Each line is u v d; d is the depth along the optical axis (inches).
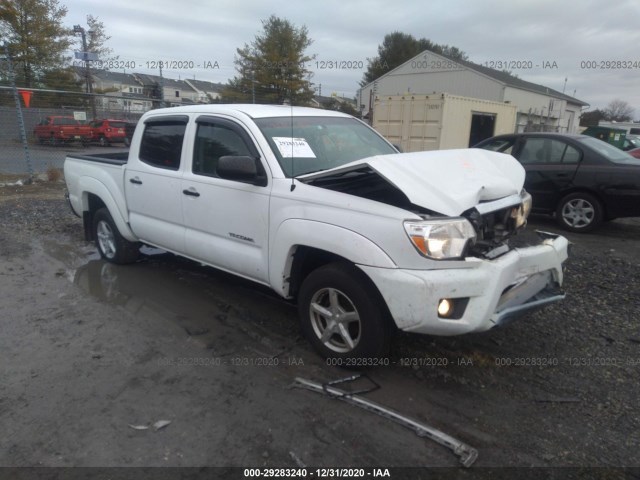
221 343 148.4
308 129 162.7
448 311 112.3
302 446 103.4
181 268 218.7
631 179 267.9
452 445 102.7
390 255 114.0
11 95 595.5
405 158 126.7
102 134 749.3
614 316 167.0
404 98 505.4
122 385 125.6
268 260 142.6
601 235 287.7
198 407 116.6
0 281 199.6
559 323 161.3
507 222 142.9
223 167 137.6
